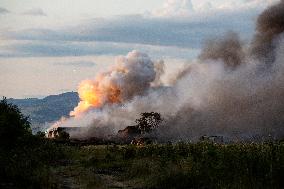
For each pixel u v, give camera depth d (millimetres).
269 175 31859
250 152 37688
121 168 52188
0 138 51156
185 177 35750
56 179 37594
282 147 37406
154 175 37969
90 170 50312
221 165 37062
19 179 31000
